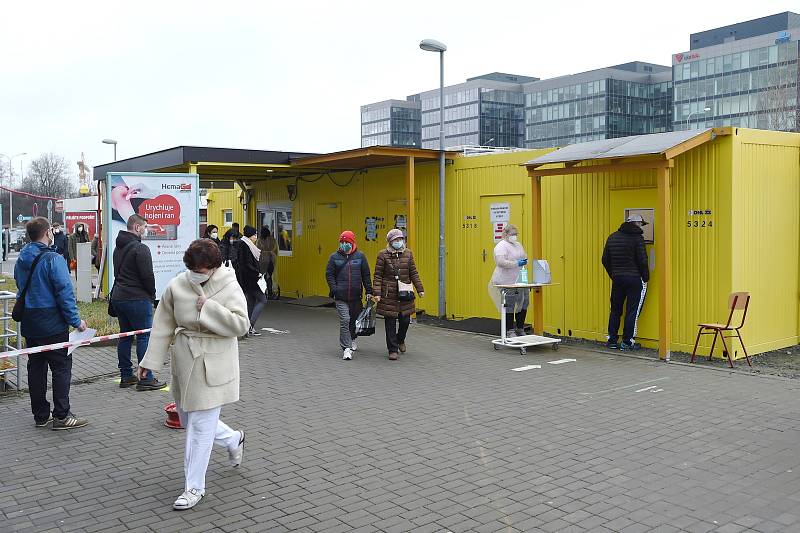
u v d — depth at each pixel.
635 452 6.14
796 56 61.88
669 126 82.50
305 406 7.71
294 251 19.11
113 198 12.09
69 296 6.82
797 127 45.78
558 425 6.96
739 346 10.09
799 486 5.36
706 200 10.14
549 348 11.07
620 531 4.60
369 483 5.47
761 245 10.47
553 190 12.15
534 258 11.64
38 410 6.95
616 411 7.46
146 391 8.41
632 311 10.72
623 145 10.56
